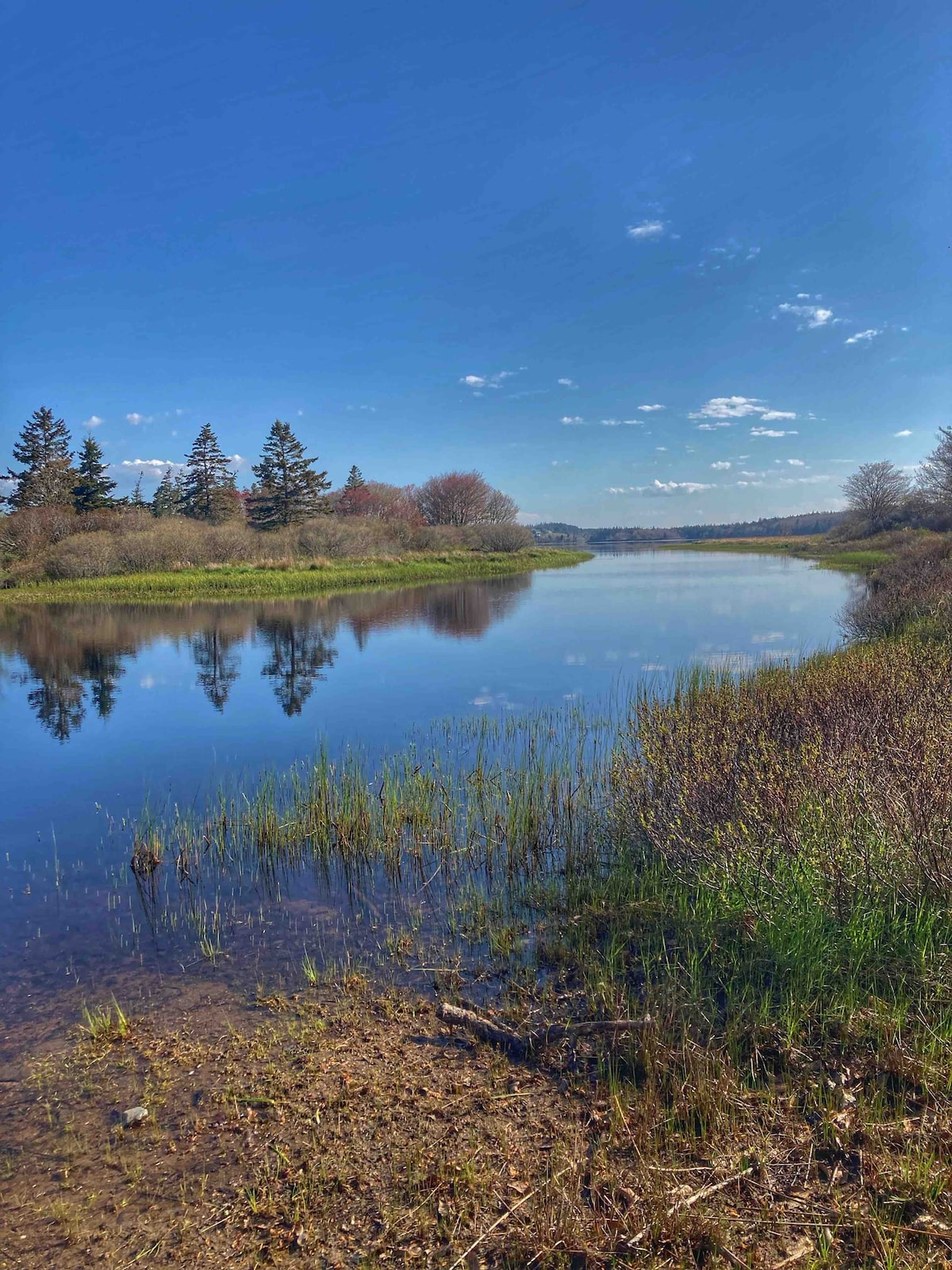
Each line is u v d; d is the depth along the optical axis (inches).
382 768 375.9
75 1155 130.8
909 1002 153.5
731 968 179.0
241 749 424.5
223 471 2568.9
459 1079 146.9
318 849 281.7
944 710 263.0
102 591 1304.1
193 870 265.4
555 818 294.7
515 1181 119.3
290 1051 159.0
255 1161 127.2
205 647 783.1
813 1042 147.9
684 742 279.6
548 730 435.8
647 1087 138.9
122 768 391.9
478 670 631.8
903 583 793.6
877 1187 112.9
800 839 201.3
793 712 309.3
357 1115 137.0
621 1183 117.1
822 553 2327.8
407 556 1945.1
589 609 1050.1
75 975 195.3
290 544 1763.0
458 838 287.3
